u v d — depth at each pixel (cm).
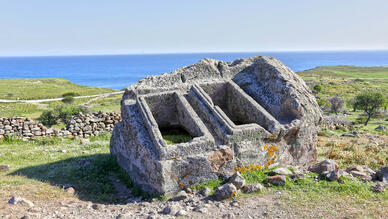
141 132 797
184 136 919
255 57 1210
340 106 5250
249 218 549
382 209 583
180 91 982
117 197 759
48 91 8200
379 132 2494
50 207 615
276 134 829
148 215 574
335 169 798
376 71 15850
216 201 638
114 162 1016
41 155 1187
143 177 775
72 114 2594
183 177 708
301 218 546
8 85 9550
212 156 734
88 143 1483
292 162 888
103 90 8944
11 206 577
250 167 793
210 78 1091
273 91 939
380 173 770
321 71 15225
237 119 1027
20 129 1578
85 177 877
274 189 690
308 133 900
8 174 862
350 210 578
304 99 896
